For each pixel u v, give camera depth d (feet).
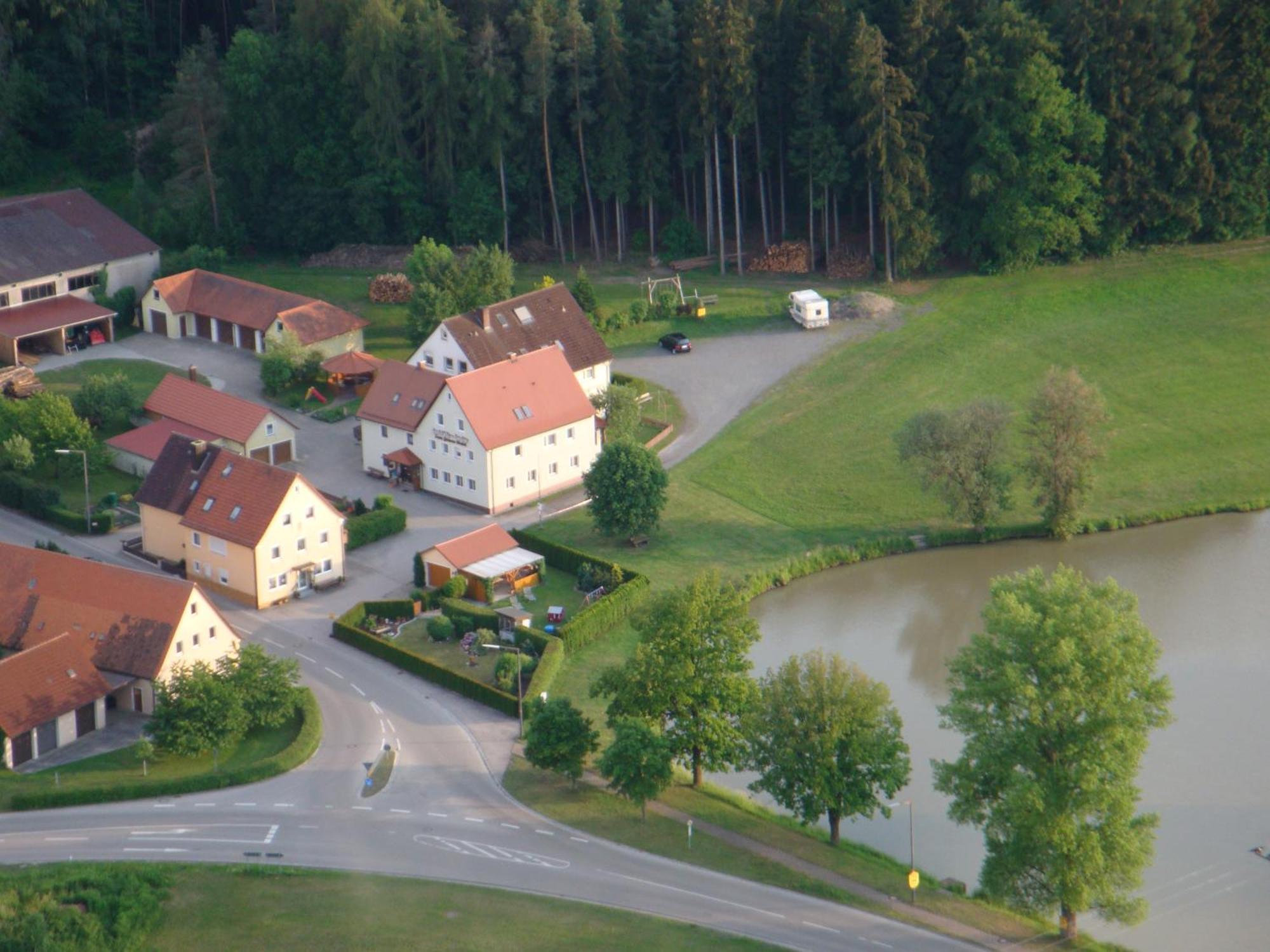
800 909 270.87
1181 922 279.28
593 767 315.78
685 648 307.78
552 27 549.13
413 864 279.49
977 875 293.84
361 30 542.16
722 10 537.24
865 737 291.58
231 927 258.98
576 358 466.29
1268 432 465.47
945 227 552.00
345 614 362.33
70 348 498.28
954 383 485.97
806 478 440.04
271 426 433.89
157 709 312.29
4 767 306.35
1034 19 536.42
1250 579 398.83
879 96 523.29
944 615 385.09
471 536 383.86
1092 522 425.28
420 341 492.54
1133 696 280.51
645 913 267.18
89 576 341.00
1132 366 497.87
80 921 252.01
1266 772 321.93
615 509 395.55
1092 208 549.13
